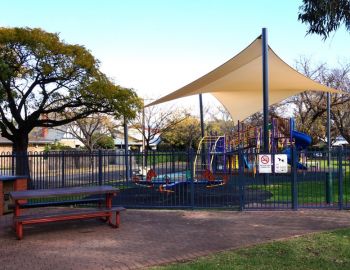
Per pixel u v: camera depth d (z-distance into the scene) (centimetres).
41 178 1723
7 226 991
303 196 1352
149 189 1611
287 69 1988
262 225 959
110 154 1383
